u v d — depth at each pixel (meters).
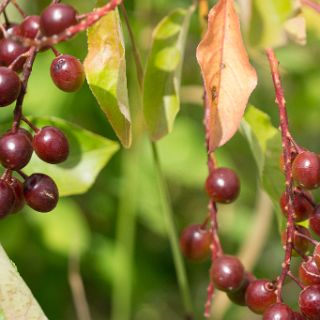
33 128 0.32
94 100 0.54
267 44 0.38
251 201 0.61
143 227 0.60
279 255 0.65
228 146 0.60
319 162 0.32
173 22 0.37
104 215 0.57
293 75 0.62
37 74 0.53
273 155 0.36
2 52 0.33
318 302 0.32
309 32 0.48
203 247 0.37
